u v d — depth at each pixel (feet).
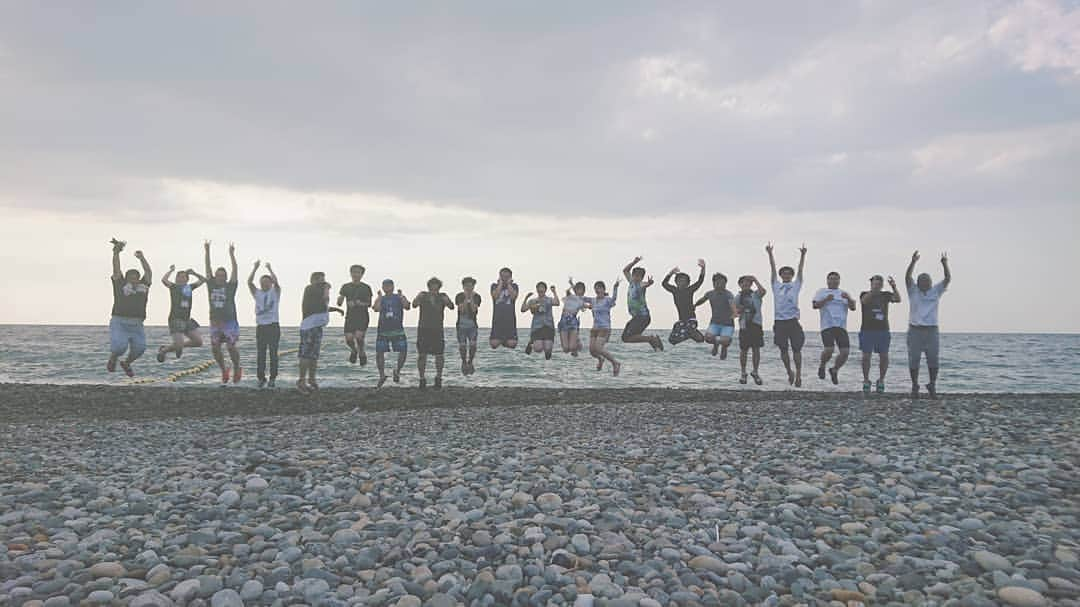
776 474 18.92
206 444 26.66
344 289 45.83
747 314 44.01
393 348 46.06
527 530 13.92
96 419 36.91
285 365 82.23
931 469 19.16
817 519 14.56
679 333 42.75
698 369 88.38
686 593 10.70
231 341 47.96
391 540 13.70
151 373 71.77
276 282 46.75
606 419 32.71
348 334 45.37
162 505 16.56
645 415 33.96
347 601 10.78
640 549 13.10
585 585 11.21
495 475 19.49
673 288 43.42
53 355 98.17
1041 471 18.20
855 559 12.11
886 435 25.22
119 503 16.90
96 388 47.42
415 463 21.38
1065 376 81.92
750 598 10.68
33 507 16.33
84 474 20.63
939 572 11.39
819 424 28.78
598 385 68.28
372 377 69.97
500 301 44.39
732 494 16.65
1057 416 30.07
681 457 21.85
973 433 25.05
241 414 39.01
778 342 44.21
